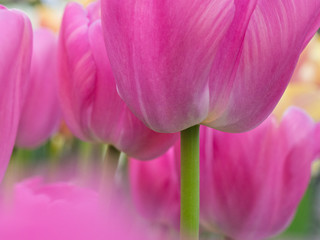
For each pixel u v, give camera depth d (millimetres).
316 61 670
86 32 312
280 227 380
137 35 257
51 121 399
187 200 283
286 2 259
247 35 262
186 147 283
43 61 386
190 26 253
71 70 314
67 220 101
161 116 268
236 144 359
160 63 257
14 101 256
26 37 261
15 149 393
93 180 325
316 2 263
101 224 105
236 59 265
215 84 267
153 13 253
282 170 372
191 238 281
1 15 245
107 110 318
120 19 258
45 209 120
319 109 634
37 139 395
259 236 376
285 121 377
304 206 593
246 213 365
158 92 262
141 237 138
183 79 259
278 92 272
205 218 375
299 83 663
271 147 362
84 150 496
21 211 120
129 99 270
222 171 362
